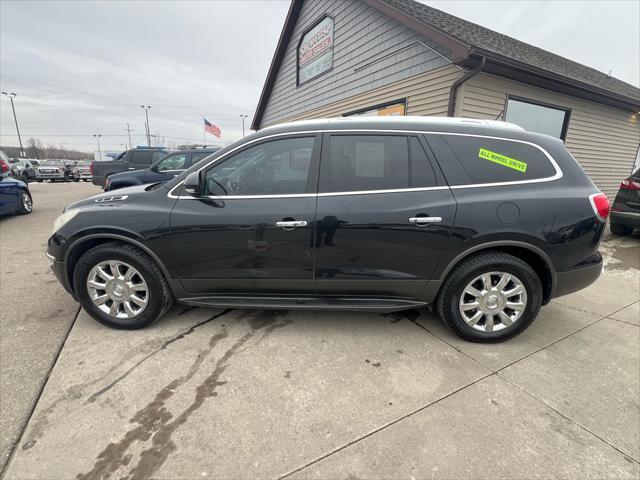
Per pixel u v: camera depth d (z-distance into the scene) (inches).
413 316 125.5
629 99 323.9
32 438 71.7
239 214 102.8
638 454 69.6
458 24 319.9
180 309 129.2
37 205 406.6
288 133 106.0
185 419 77.2
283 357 100.1
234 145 106.8
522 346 107.5
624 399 84.9
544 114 303.4
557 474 65.1
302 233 102.0
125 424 75.6
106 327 115.5
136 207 107.0
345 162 103.3
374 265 103.6
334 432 74.3
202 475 64.4
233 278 108.0
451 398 84.5
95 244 113.3
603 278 169.2
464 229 99.4
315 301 109.6
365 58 331.0
